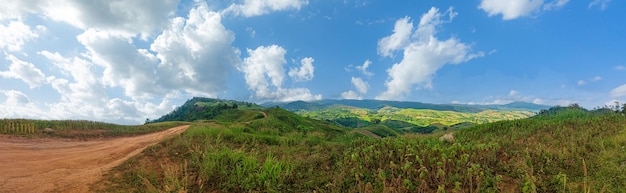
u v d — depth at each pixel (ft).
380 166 30.07
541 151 32.04
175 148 42.37
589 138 36.29
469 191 23.94
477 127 61.16
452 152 31.19
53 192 24.77
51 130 74.64
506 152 33.60
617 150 29.60
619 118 50.01
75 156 41.39
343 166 31.37
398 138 45.78
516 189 23.97
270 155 37.35
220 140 49.49
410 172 27.58
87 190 25.43
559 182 23.67
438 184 24.97
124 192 25.00
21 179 27.73
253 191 25.49
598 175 24.56
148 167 32.86
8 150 43.21
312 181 28.19
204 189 26.73
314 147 47.42
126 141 63.57
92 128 90.38
